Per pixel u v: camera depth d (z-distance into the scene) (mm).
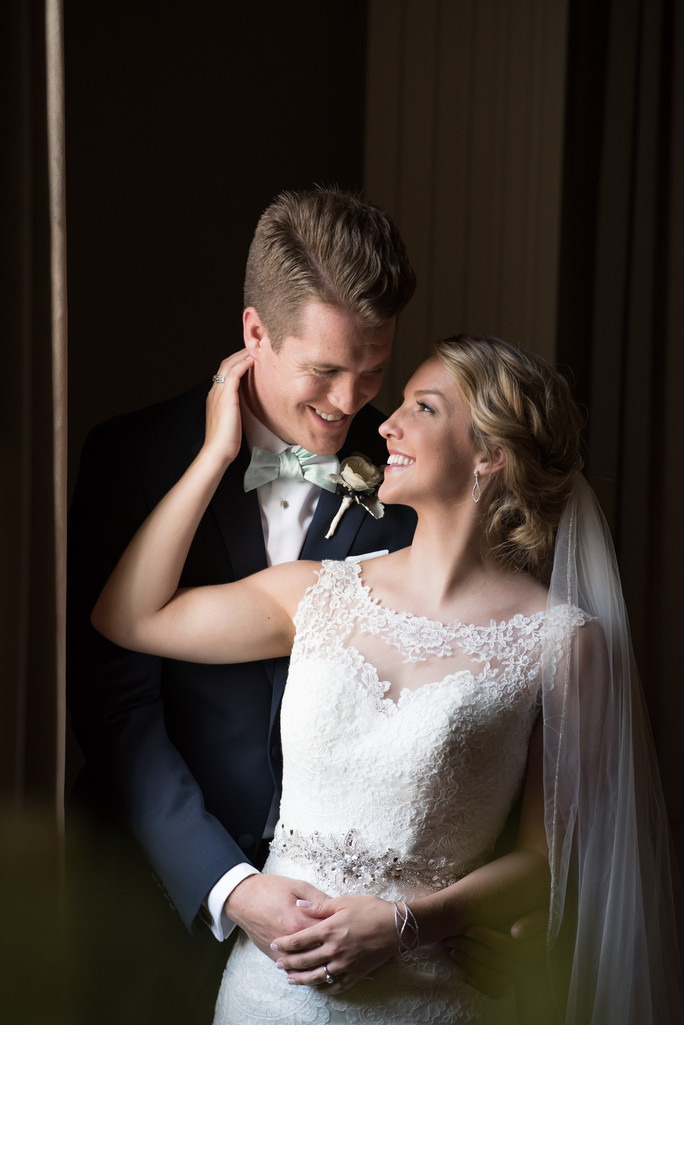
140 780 2150
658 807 2146
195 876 2037
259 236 2115
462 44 3311
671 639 3330
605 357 3354
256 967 1971
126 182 3000
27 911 2008
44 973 2041
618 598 2076
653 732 3338
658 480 3334
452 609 2014
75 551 2281
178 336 3092
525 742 1971
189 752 2285
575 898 2061
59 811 1976
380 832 1890
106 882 2379
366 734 1888
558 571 2045
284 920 1864
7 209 1891
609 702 2000
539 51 3320
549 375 2010
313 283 2006
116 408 3049
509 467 1977
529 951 1999
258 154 3150
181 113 3045
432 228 3346
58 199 1901
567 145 3336
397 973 1898
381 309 2012
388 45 3273
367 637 1969
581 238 3357
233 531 2299
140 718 2203
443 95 3314
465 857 1925
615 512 3365
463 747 1874
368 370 2086
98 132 2955
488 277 3369
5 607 1924
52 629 1954
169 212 3055
